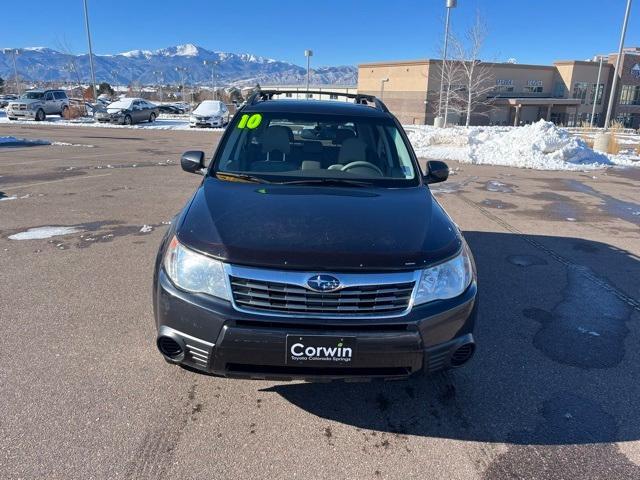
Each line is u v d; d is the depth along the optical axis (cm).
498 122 5922
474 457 260
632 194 1084
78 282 472
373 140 417
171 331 265
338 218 293
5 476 232
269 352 249
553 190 1109
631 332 408
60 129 2653
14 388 300
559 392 320
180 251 273
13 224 677
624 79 6631
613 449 268
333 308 251
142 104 3384
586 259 605
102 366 328
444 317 262
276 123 418
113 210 772
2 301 425
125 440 260
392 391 315
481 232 722
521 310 446
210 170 382
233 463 248
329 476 243
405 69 5666
